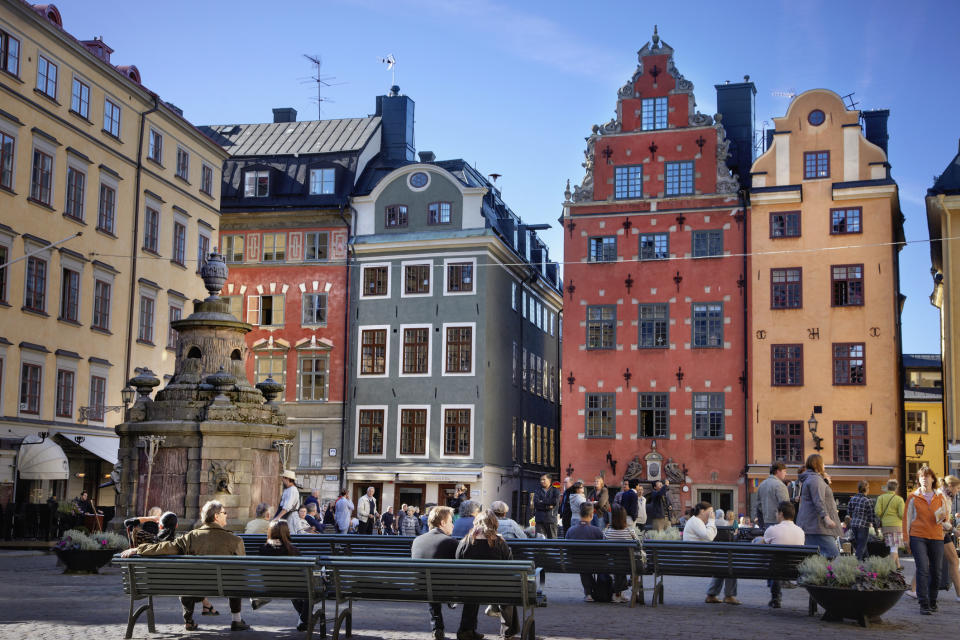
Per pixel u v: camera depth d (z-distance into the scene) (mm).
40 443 33062
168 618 13734
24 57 35312
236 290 49625
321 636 11984
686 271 43750
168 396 23078
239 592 11773
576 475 43750
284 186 50156
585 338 44500
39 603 15070
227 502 21969
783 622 13867
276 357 48781
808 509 15516
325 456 47406
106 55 41688
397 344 47312
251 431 22469
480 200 47281
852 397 41188
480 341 46344
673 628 13133
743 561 15055
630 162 44969
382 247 47938
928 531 15250
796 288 42344
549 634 12531
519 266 52250
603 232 44875
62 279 37344
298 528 18750
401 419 46781
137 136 42312
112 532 21094
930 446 59469
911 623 13953
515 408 51188
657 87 45094
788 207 42844
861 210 42031
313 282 48812
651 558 15625
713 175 43906
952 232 39844
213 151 48656
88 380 38688
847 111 42656
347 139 52156
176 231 45250
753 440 41906
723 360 42812
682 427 42938
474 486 45375
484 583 11258
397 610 15250
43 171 36438
